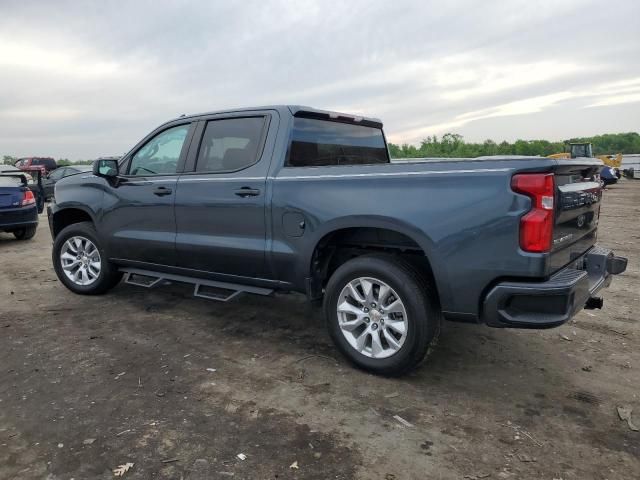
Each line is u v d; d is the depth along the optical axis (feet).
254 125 13.76
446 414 9.93
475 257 9.96
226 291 16.74
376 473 8.09
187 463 8.35
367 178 11.25
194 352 13.12
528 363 12.31
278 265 12.89
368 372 11.75
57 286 20.04
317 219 11.93
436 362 12.39
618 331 14.42
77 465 8.32
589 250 12.46
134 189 16.01
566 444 8.87
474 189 9.93
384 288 11.22
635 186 79.20
